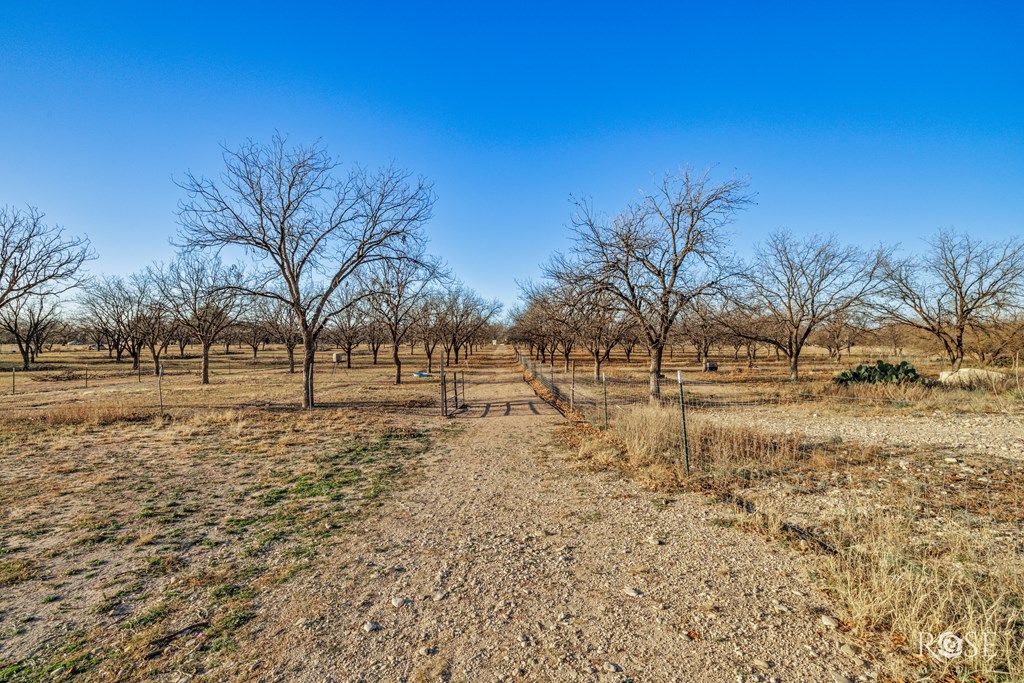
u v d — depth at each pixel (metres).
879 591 3.70
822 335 41.22
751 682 2.99
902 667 3.04
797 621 3.63
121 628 3.81
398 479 8.17
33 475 8.57
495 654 3.39
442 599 4.18
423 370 40.81
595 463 8.84
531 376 31.31
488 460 9.52
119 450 10.66
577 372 33.97
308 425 13.80
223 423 14.13
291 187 16.97
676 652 3.34
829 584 4.12
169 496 7.30
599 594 4.18
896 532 4.73
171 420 14.66
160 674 3.23
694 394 19.19
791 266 25.50
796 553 4.77
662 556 4.89
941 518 5.38
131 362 50.69
